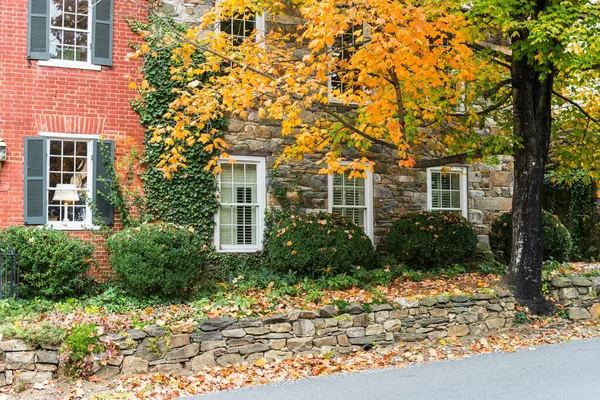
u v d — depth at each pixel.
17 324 7.84
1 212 10.99
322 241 11.35
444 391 6.62
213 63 9.32
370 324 9.24
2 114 11.05
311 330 8.88
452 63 8.97
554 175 15.84
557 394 6.36
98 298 10.05
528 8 9.14
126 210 11.72
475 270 13.59
